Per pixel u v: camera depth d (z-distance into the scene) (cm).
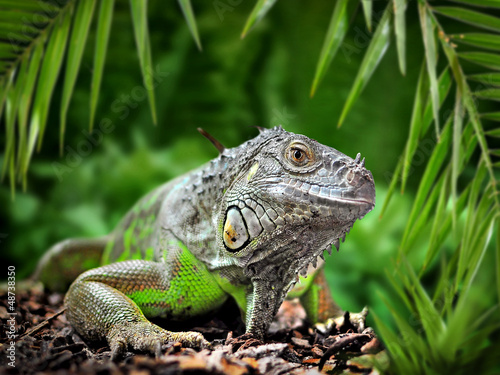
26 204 152
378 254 129
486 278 99
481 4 87
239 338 82
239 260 82
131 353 80
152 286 85
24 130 92
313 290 90
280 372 76
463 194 93
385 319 119
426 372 78
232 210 82
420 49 182
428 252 91
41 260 100
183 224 85
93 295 83
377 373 78
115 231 96
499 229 90
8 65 92
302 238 81
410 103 182
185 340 79
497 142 176
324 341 85
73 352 80
